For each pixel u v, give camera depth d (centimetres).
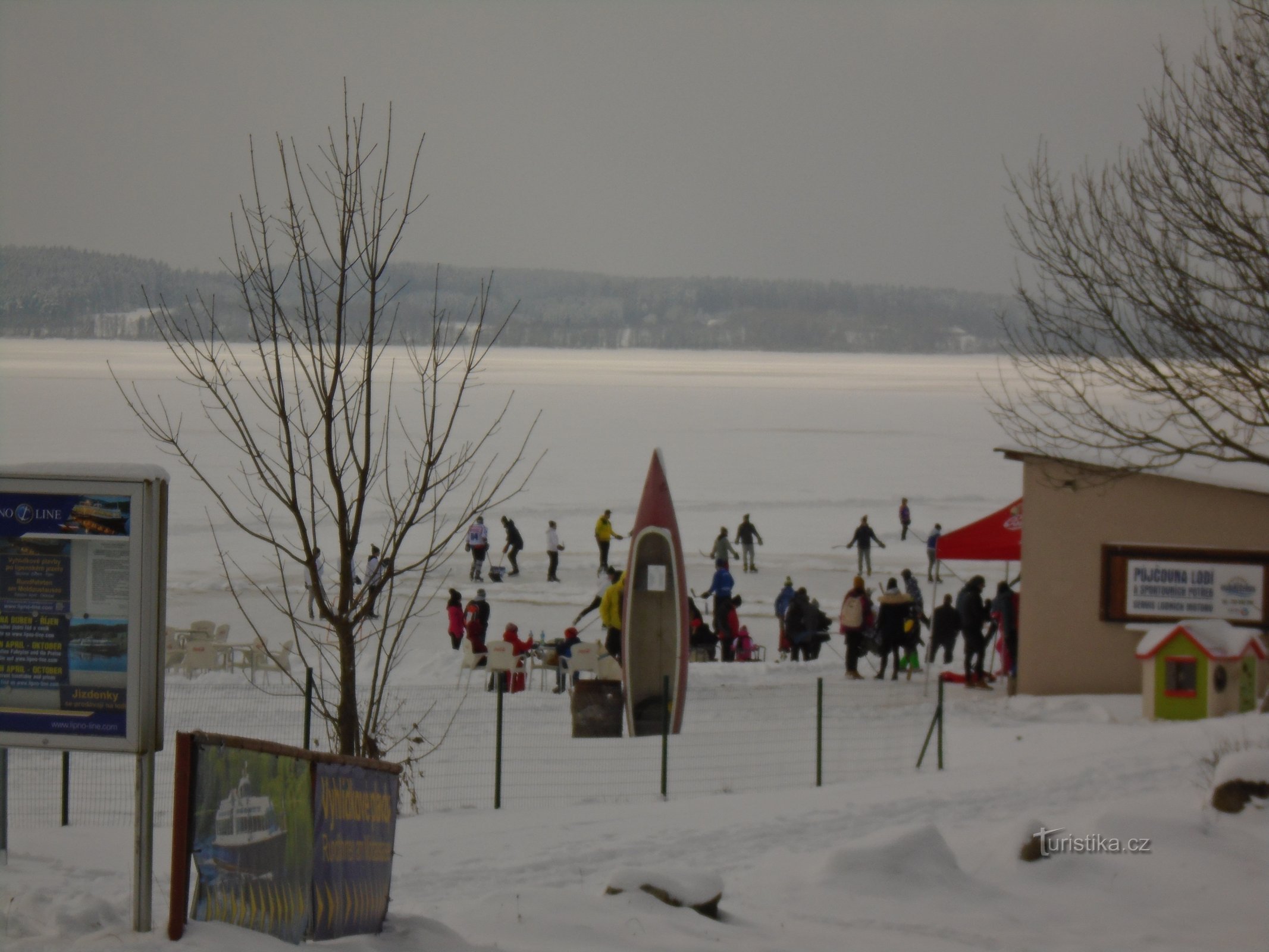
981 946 2048
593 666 5409
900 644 5812
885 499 12625
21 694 1659
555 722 4659
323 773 1722
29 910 1705
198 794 1538
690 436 18862
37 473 1656
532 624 7069
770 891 2372
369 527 10112
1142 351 3180
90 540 1659
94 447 14488
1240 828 2661
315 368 2833
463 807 3309
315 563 2702
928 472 14900
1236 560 5006
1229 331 2998
